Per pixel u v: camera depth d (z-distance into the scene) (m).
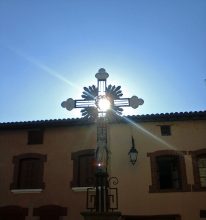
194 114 15.07
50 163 15.46
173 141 15.06
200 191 14.16
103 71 10.95
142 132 15.34
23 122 15.91
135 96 10.75
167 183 14.73
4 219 14.84
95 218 8.60
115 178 13.27
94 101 10.70
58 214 14.55
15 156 15.79
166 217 14.07
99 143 10.09
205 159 14.90
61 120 15.73
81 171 15.30
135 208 14.10
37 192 14.99
